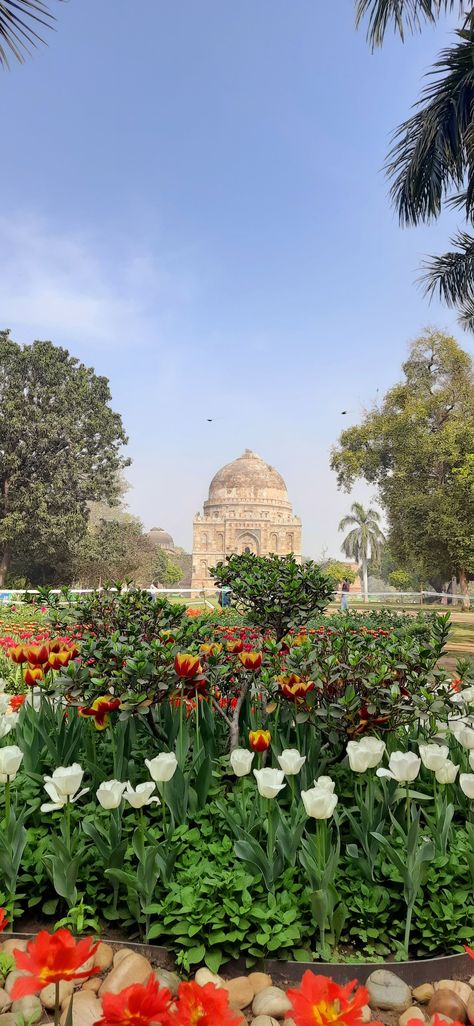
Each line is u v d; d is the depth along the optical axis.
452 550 31.83
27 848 3.17
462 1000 2.49
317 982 1.58
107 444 40.12
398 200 11.91
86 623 5.00
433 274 13.73
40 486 34.97
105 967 2.69
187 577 98.38
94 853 3.11
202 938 2.68
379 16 9.87
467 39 9.97
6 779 2.95
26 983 1.51
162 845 2.92
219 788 3.57
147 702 3.37
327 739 3.75
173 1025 1.51
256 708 3.97
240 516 81.38
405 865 2.79
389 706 3.41
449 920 2.77
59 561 39.84
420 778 3.77
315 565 5.51
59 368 37.91
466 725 3.50
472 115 10.12
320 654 3.86
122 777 3.49
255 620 5.53
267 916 2.65
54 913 3.04
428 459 33.16
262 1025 2.31
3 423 35.03
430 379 35.28
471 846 3.07
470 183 10.41
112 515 61.34
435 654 3.65
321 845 2.79
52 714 3.99
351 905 2.90
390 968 2.64
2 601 20.98
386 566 77.38
